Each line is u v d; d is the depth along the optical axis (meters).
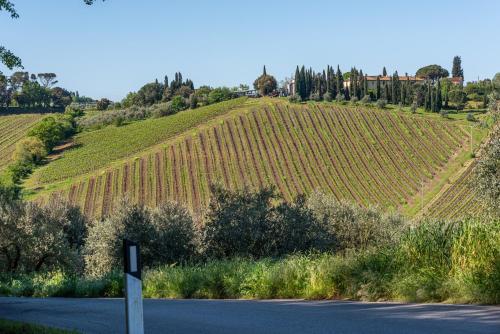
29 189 90.50
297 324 7.69
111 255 31.28
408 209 80.69
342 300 10.79
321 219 31.39
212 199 30.12
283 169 95.88
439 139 108.75
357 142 107.81
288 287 12.63
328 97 151.12
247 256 28.33
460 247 9.69
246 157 100.25
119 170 96.00
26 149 108.44
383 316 7.81
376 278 10.48
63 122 132.75
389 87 159.00
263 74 180.50
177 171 94.88
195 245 31.62
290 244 28.83
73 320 9.92
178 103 152.00
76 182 92.00
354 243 33.91
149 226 31.36
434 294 9.29
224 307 10.62
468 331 6.31
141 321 5.23
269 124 115.25
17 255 33.88
